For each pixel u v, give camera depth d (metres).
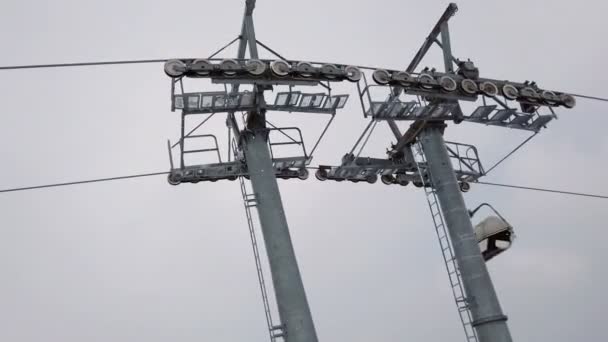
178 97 19.66
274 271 19.39
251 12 21.02
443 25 24.62
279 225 19.88
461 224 22.67
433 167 23.70
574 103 25.84
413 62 25.55
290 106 21.00
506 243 23.95
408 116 23.38
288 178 26.17
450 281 22.38
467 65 24.38
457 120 24.20
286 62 20.34
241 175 22.53
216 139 24.30
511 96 24.58
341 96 21.03
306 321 18.77
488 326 21.28
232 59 19.83
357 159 27.02
